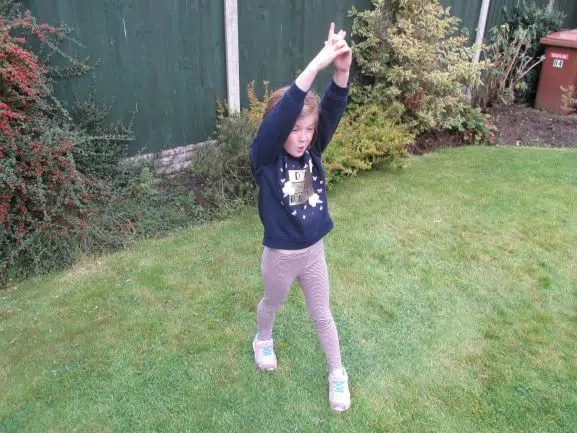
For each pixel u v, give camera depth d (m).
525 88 7.30
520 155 5.73
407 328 2.90
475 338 2.83
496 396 2.44
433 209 4.34
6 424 2.28
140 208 4.01
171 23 4.20
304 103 1.86
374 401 2.42
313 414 2.35
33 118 3.37
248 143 4.25
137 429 2.26
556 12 8.02
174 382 2.51
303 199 2.06
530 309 3.08
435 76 5.37
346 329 2.88
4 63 3.08
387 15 5.58
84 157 3.82
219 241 3.80
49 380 2.51
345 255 3.62
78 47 3.78
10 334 2.83
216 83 4.68
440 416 2.33
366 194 4.62
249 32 4.72
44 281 3.33
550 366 2.63
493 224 4.10
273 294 2.29
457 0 6.48
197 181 4.53
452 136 6.25
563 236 3.93
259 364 2.59
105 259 3.57
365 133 5.00
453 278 3.38
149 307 3.06
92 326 2.90
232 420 2.31
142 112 4.30
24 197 3.31
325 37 5.37
